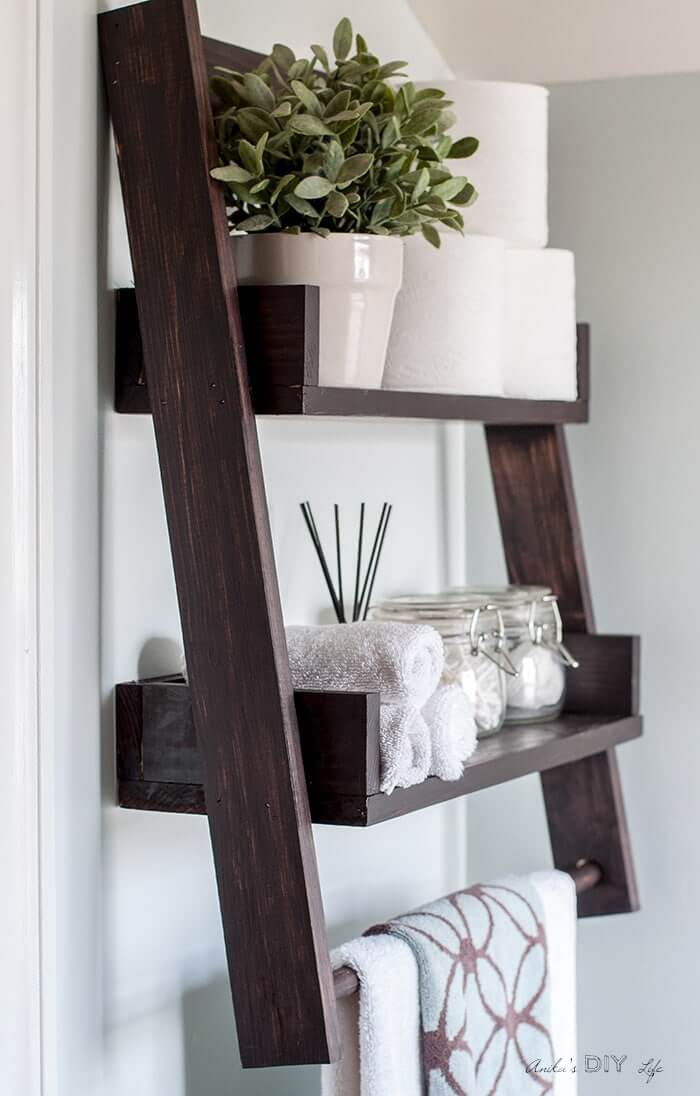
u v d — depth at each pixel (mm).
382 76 973
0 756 858
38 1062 877
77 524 913
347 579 1243
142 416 985
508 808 1458
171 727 936
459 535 1455
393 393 979
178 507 906
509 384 1234
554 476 1335
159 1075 1009
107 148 937
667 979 1378
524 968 1157
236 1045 1103
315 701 892
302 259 924
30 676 869
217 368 888
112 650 956
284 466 1147
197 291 893
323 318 932
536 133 1208
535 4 1288
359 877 1272
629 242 1379
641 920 1389
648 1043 1389
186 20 892
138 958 986
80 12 907
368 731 878
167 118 900
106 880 952
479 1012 1093
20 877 865
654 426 1375
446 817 1442
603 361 1394
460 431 1452
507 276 1229
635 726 1311
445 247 1072
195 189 891
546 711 1262
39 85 869
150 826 999
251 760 890
